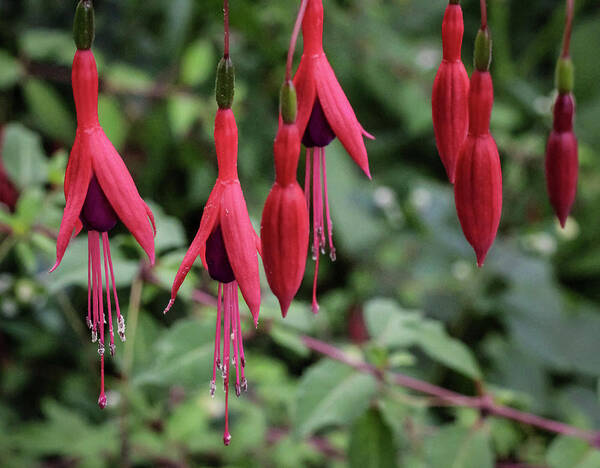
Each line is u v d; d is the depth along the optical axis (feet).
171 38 2.20
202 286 1.61
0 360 1.85
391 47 2.90
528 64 3.35
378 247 2.65
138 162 2.25
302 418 1.29
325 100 1.01
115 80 1.94
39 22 2.10
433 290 2.52
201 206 2.31
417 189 2.68
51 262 1.53
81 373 1.87
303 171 2.42
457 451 1.31
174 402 1.73
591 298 2.83
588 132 3.14
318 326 2.21
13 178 1.43
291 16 2.47
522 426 1.70
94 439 1.58
